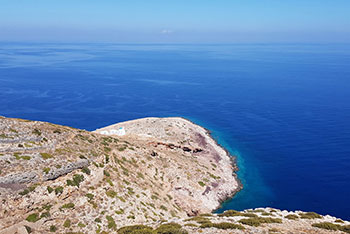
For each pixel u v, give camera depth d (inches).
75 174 1619.1
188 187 2576.3
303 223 1257.4
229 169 3457.2
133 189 1925.4
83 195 1544.0
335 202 2733.8
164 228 1122.0
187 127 4564.5
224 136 4766.2
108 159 2079.2
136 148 2721.5
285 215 1457.9
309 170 3474.4
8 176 1284.4
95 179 1728.6
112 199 1652.3
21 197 1262.3
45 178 1434.5
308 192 2940.5
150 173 2464.3
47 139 1801.2
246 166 3619.6
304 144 4345.5
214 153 3818.9
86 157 1849.2
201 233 1021.8
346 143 4325.8
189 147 3565.5
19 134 1670.8
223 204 2662.4
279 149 4180.6
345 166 3550.7
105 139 2588.6
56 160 1604.3
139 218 1627.7
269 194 2903.5
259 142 4480.8
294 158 3846.0
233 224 1104.2
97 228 1389.0
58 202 1403.8
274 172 3440.0
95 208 1510.8
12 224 1156.5
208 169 3161.9
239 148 4237.2
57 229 1274.6
